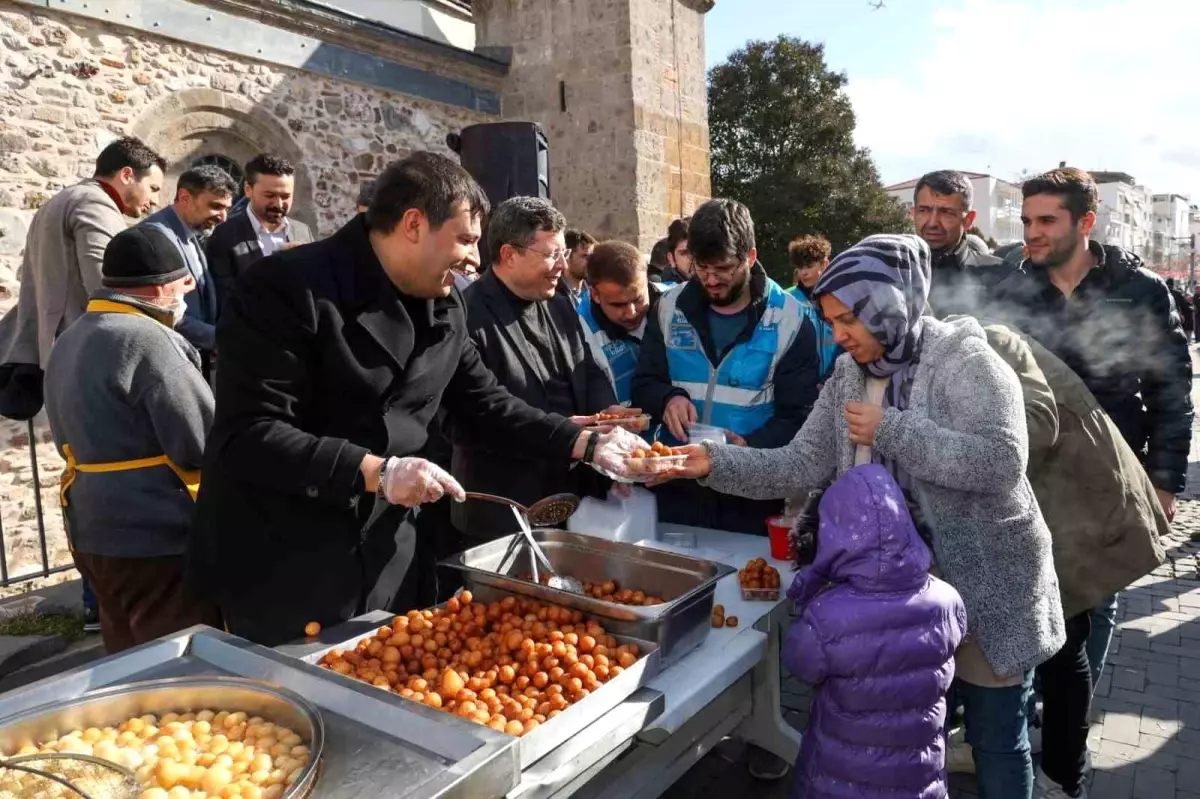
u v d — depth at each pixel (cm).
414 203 176
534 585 184
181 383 237
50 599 427
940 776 181
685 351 306
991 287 303
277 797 113
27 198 570
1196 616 407
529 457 230
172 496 244
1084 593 222
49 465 573
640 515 251
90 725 134
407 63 854
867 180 2177
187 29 658
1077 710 233
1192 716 313
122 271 240
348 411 185
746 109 2184
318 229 775
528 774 133
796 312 297
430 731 121
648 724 154
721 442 236
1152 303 276
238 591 189
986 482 173
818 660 174
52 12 577
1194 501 616
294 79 750
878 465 181
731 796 270
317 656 170
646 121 934
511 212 276
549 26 946
